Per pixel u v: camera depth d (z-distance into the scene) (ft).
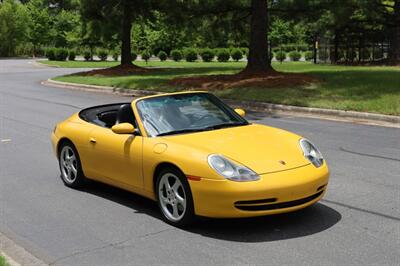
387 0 114.42
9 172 28.55
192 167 18.06
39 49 223.51
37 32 223.92
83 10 111.04
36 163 30.60
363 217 19.60
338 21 102.83
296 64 135.33
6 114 50.98
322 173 18.80
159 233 18.62
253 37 76.07
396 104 46.73
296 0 81.00
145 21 119.34
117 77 91.56
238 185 17.22
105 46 201.98
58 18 226.58
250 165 17.87
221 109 22.67
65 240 18.30
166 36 206.18
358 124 42.34
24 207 22.33
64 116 49.14
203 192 17.76
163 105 21.94
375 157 29.81
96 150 22.80
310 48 223.30
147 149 19.95
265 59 76.18
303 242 17.26
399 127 40.55
